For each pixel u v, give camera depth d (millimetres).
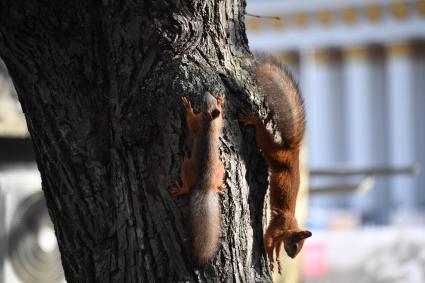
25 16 6164
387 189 19500
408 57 18562
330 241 11406
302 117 6668
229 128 6191
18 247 8609
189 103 6121
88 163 6250
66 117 6246
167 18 6172
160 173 6164
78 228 6277
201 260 6125
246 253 6227
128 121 6172
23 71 6234
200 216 6117
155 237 6188
